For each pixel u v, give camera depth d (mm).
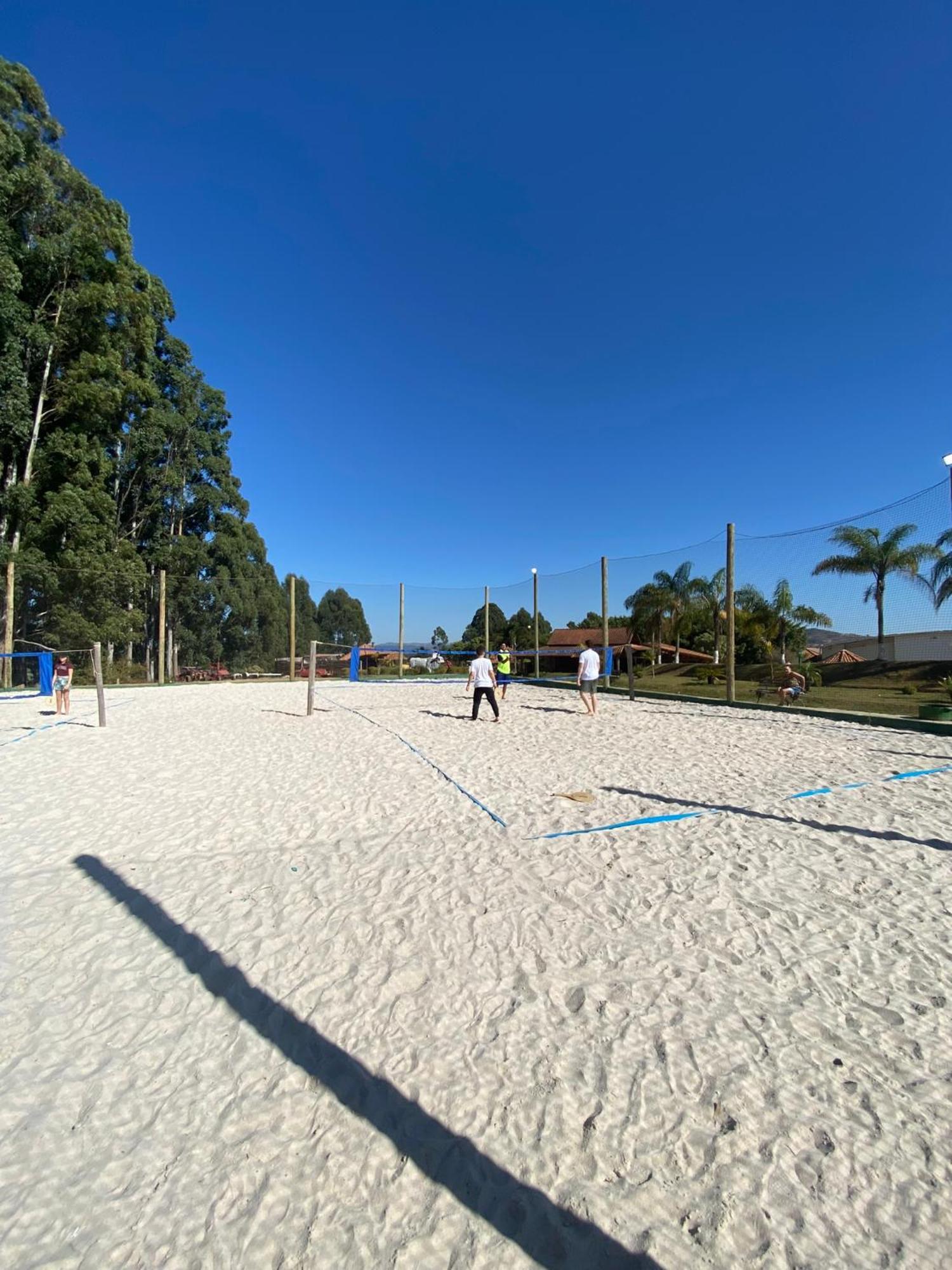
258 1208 1556
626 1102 1866
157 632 30422
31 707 14398
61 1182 1640
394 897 3285
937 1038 2109
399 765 6617
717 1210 1524
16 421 19812
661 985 2453
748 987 2432
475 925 2961
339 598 57438
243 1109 1877
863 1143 1702
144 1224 1519
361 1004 2379
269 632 37719
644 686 18969
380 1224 1511
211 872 3643
